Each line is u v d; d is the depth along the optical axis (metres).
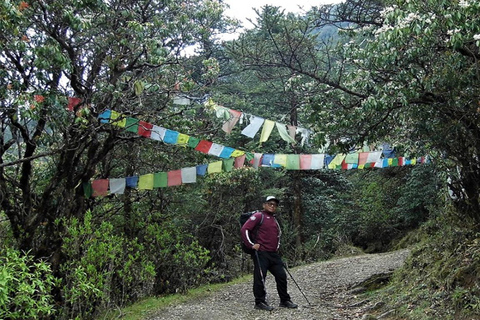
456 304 5.25
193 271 9.59
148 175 8.30
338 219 19.25
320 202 18.95
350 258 13.48
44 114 6.63
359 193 20.34
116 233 9.94
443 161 6.79
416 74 5.17
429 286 6.19
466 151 5.89
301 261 16.39
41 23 6.62
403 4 4.77
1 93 6.32
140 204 11.05
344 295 7.91
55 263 7.09
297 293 8.23
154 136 7.81
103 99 7.55
